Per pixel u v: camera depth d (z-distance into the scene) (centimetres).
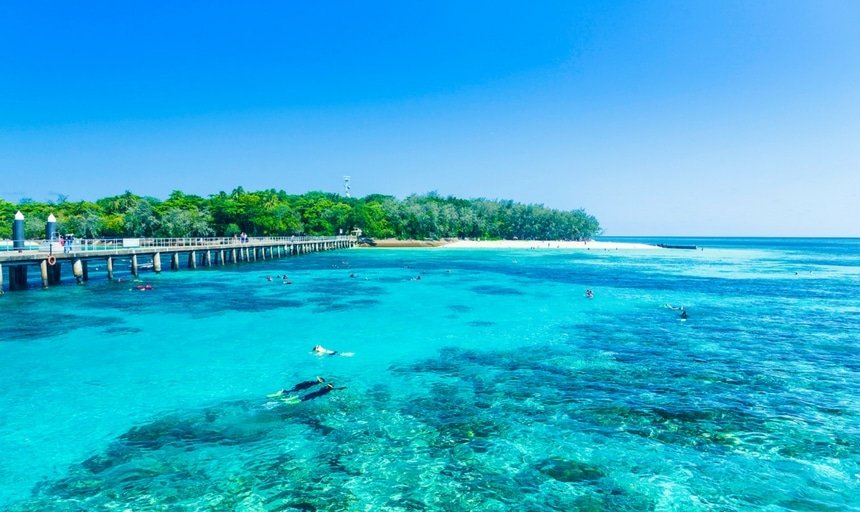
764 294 3994
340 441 1257
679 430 1328
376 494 1031
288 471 1116
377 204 14775
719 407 1488
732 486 1063
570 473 1115
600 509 984
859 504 1002
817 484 1073
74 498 1009
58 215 9800
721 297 3791
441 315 2920
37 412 1420
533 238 16812
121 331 2414
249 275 5044
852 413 1443
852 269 6919
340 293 3803
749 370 1859
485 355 2058
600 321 2778
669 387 1664
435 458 1177
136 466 1133
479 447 1231
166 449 1210
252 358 1981
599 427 1346
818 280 5228
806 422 1380
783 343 2281
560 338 2362
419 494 1032
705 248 15475
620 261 8106
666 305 3341
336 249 11019
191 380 1703
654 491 1046
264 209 10575
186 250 5375
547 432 1313
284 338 2316
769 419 1399
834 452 1209
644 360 1989
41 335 2316
